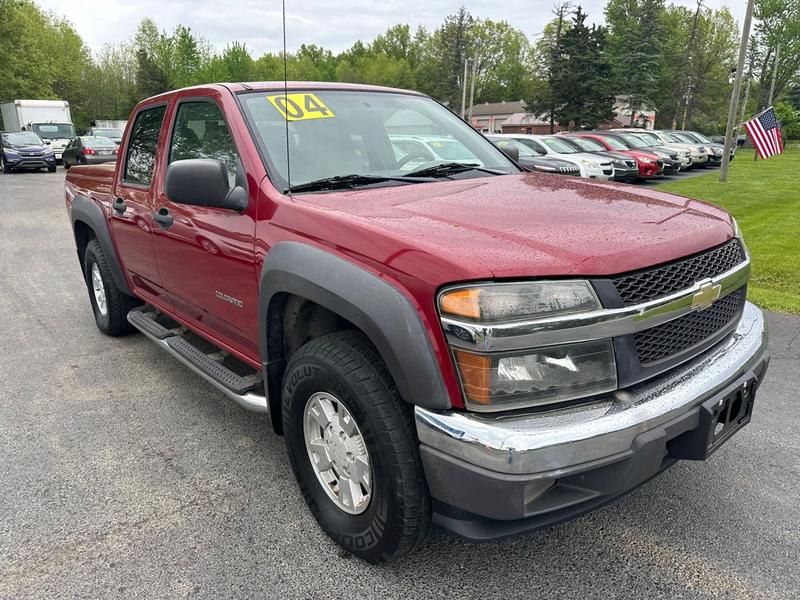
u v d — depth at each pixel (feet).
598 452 6.24
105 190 14.89
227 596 7.51
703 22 226.79
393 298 6.61
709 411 7.04
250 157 9.32
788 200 45.21
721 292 7.67
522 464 5.99
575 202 8.43
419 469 6.97
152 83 215.51
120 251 14.44
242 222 9.22
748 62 233.14
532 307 6.15
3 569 7.99
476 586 7.65
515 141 55.36
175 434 11.55
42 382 13.91
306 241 7.95
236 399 9.84
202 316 11.48
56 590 7.62
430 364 6.41
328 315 8.60
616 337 6.53
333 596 7.50
